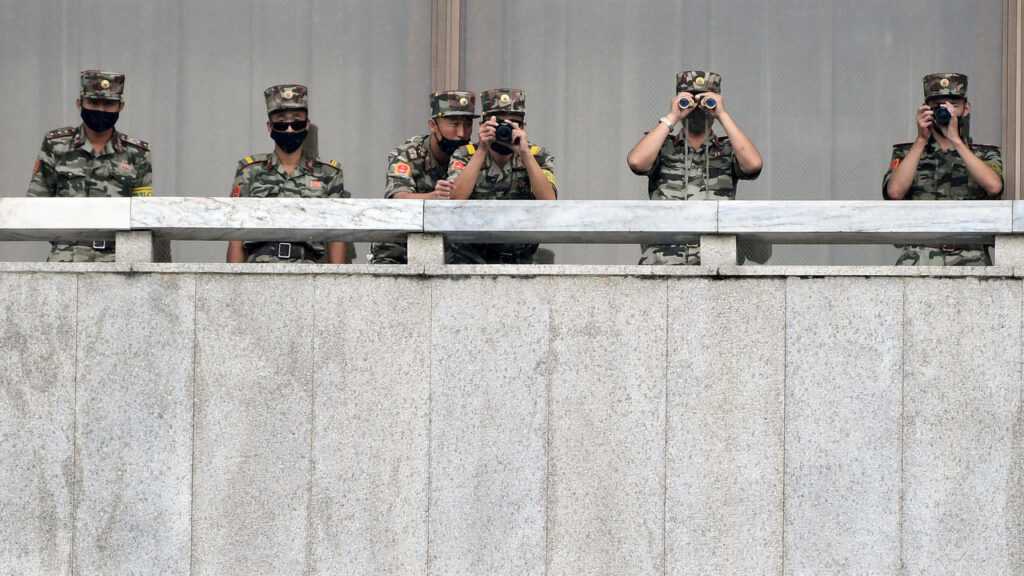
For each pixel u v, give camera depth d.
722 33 22.64
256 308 16.36
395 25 23.09
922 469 15.71
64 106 23.16
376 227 16.52
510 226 16.41
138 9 23.25
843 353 15.89
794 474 15.83
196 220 16.59
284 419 16.27
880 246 22.06
